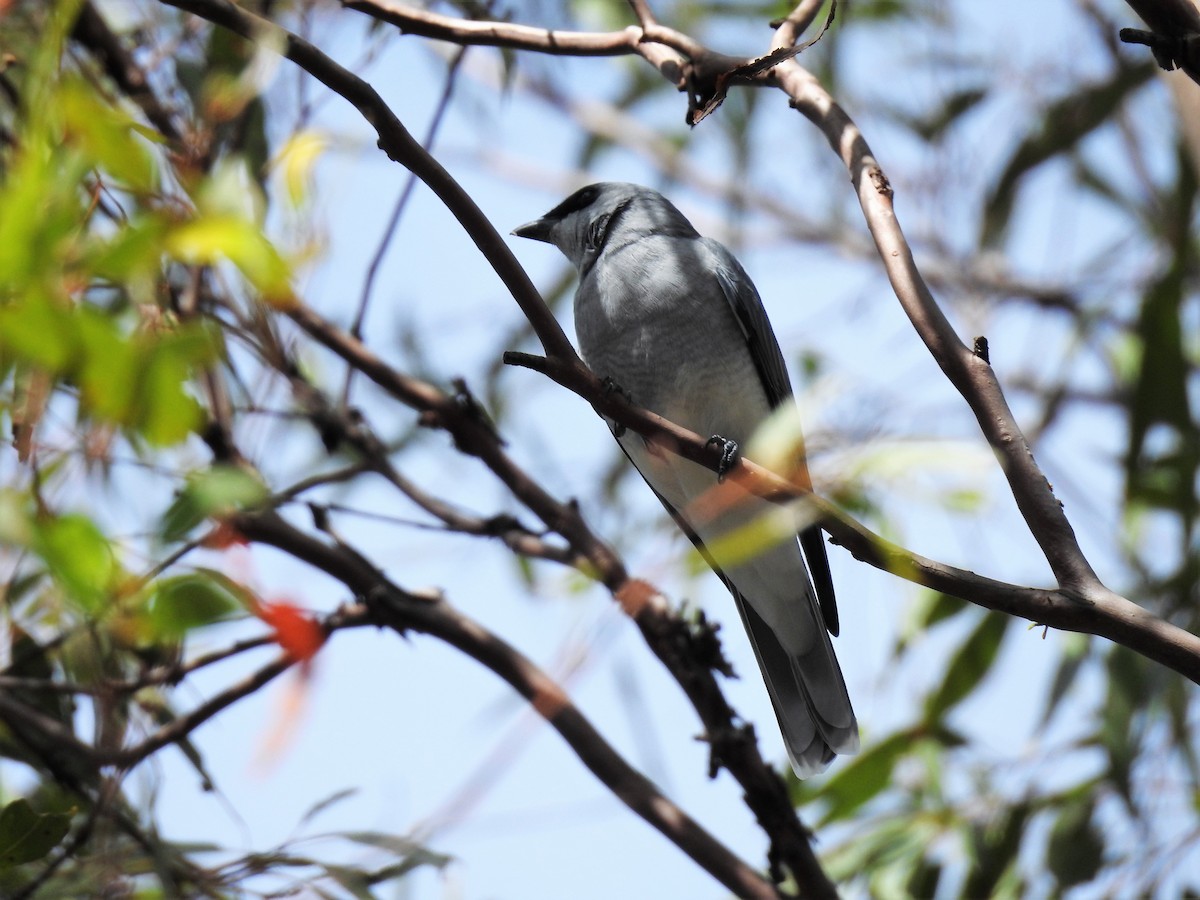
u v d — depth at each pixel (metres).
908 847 8.91
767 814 6.70
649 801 6.87
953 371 4.79
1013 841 8.85
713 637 6.93
